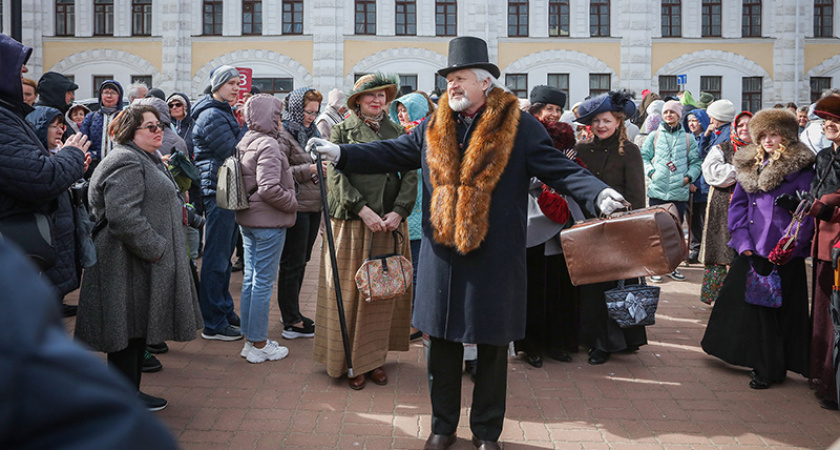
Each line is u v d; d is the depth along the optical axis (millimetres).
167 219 3615
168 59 24047
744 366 4320
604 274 3340
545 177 3213
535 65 24766
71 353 697
